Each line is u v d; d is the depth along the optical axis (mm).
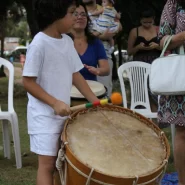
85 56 4328
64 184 2516
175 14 3295
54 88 2709
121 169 2342
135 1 8750
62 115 2566
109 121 2807
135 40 6242
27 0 10188
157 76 3109
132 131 2738
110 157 2434
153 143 2650
